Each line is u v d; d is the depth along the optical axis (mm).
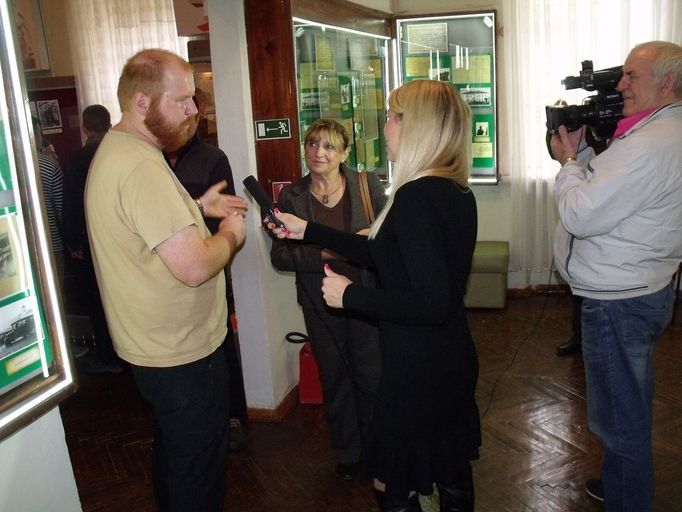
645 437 1953
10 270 1288
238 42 2613
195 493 1827
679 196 1789
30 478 1411
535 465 2582
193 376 1751
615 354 1911
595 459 2607
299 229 1924
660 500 2320
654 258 1839
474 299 4441
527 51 4293
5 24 1253
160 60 1619
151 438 2988
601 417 1990
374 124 3936
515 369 3484
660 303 1882
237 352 3104
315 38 2941
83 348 4070
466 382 1573
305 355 3145
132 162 1568
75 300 4086
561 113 1994
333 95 3207
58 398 1395
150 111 1616
